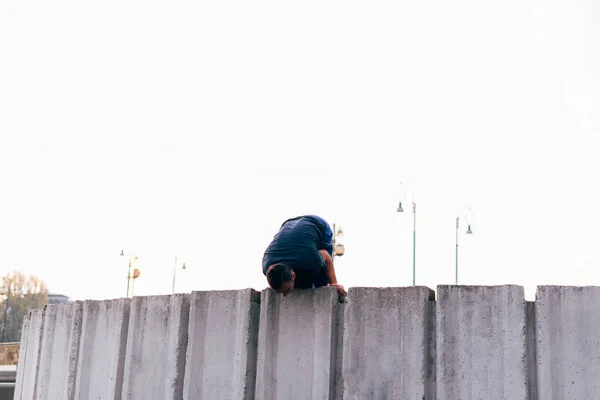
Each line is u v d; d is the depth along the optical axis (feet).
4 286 278.87
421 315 17.88
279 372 19.56
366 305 18.62
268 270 18.53
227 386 20.27
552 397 16.30
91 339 24.54
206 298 21.25
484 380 16.94
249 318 20.27
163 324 22.21
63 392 25.04
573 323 16.44
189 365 21.13
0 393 35.42
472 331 17.29
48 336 26.71
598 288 16.35
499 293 17.19
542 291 16.84
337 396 18.75
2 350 113.50
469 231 89.56
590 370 16.11
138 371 22.40
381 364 18.15
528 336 16.88
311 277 19.45
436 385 17.43
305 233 19.52
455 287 17.66
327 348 18.93
